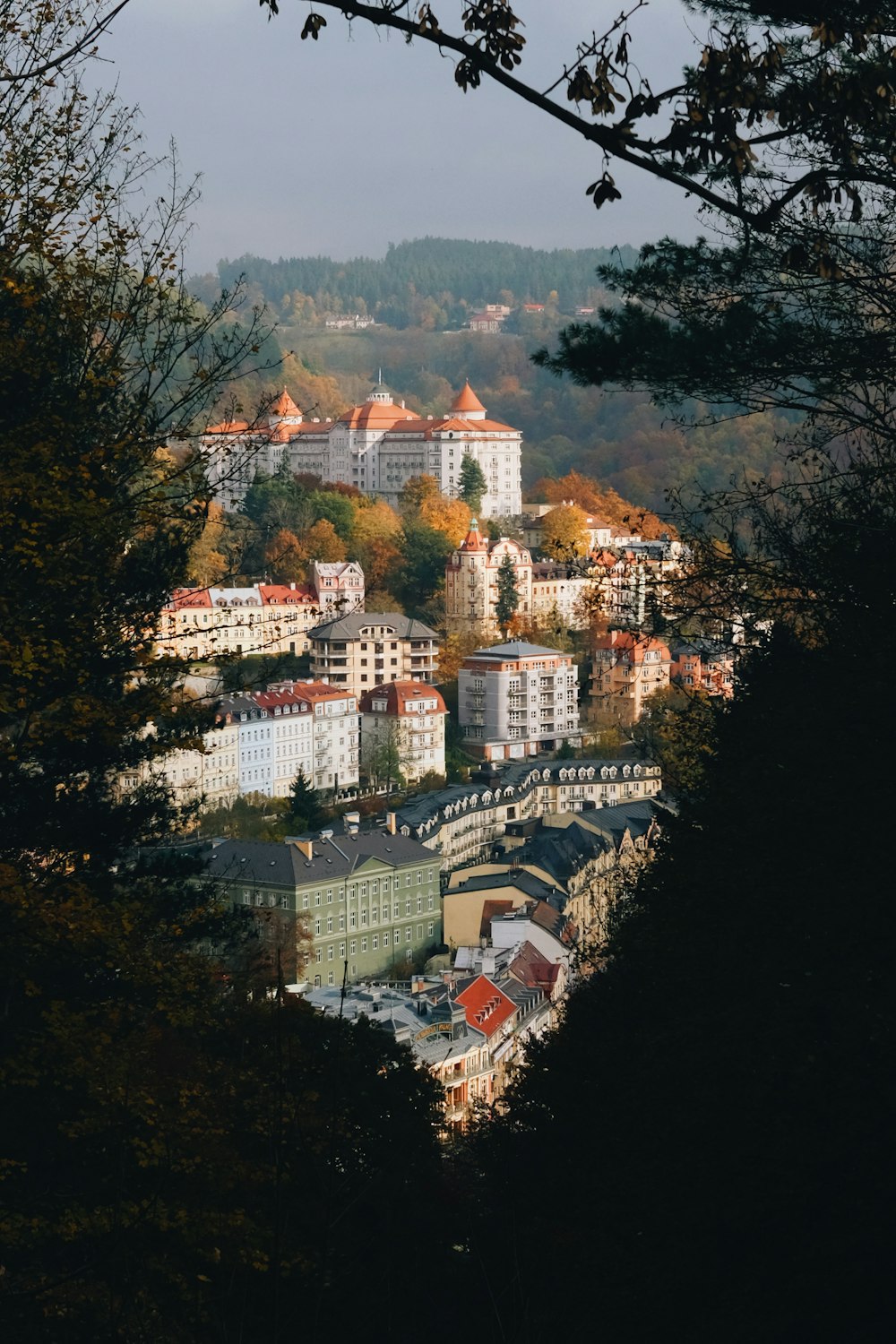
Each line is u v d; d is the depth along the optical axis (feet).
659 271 163.63
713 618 195.21
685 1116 179.42
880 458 193.67
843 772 170.60
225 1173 164.66
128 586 221.05
